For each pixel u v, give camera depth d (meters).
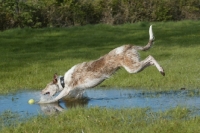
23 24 33.59
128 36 28.98
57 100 13.62
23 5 33.62
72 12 35.28
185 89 14.43
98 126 10.27
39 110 12.58
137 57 13.37
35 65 19.44
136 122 10.46
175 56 20.83
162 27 33.38
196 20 38.28
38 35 29.50
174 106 12.14
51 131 10.11
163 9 37.94
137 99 13.30
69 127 10.25
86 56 21.73
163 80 15.58
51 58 21.39
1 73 17.83
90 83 13.56
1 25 33.00
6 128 10.46
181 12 38.84
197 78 15.85
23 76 17.22
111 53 13.50
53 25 34.75
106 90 14.84
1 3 33.28
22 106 13.11
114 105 12.64
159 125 10.07
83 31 31.20
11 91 15.18
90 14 36.12
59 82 13.85
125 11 36.72
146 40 27.27
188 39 27.34
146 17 37.50
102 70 13.44
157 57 20.67
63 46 25.41
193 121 10.27
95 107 11.95
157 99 13.16
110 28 32.75
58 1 34.84
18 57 21.97
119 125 10.32
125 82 15.54
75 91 13.81
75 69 13.67
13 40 27.64
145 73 16.73
